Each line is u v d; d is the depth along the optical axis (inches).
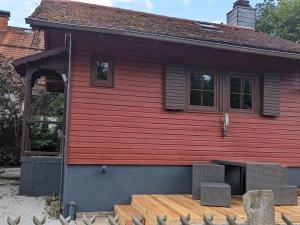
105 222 247.1
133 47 293.9
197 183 266.1
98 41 284.4
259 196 95.9
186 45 289.6
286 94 339.0
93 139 277.0
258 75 331.6
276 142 331.3
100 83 282.8
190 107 307.1
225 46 289.4
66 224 96.3
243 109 325.1
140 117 291.1
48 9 311.7
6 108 523.8
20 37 807.1
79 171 272.7
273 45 343.6
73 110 274.5
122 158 283.4
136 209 255.6
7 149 592.4
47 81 385.1
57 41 357.7
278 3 1010.7
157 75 299.1
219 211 223.5
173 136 299.0
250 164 248.5
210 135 310.2
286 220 112.6
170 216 206.4
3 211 282.0
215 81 317.1
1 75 498.9
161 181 293.3
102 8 381.1
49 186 351.6
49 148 534.6
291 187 251.1
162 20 383.2
